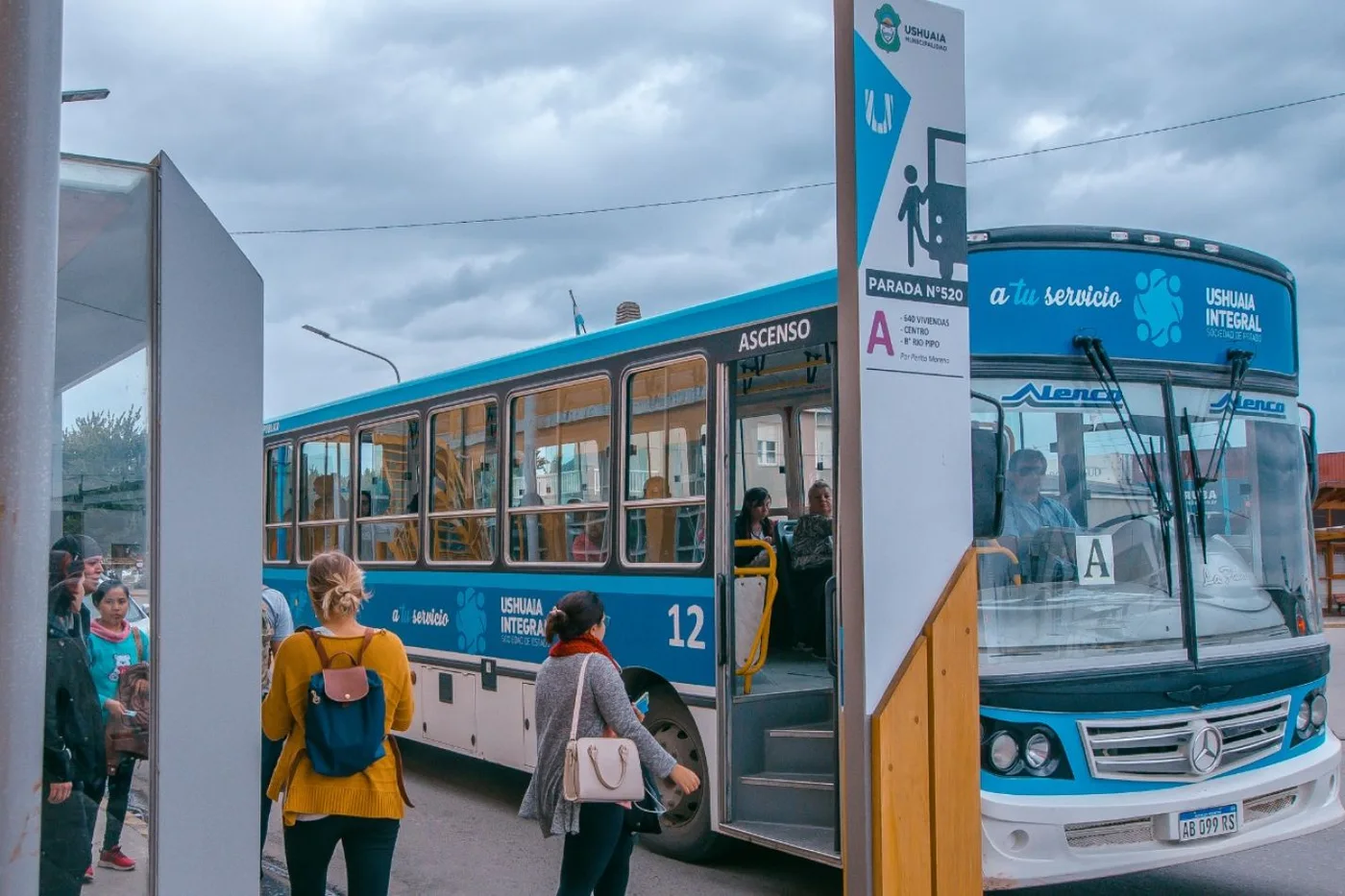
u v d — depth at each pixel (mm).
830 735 6242
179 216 3957
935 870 3932
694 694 6766
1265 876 6762
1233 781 5539
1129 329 5766
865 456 3836
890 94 3959
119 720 3826
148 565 3834
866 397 3844
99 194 3873
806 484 8664
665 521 7113
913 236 3992
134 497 3850
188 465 3953
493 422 8961
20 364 2865
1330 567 24188
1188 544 5719
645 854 7281
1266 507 6113
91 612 3863
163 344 3869
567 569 7961
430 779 9953
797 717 6855
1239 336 6121
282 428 12695
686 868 6977
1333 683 14453
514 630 8484
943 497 4035
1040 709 5215
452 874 6996
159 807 3775
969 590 4051
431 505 9719
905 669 3881
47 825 3785
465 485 9266
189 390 3971
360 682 4375
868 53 3908
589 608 4840
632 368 7469
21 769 2818
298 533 12211
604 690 4684
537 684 4840
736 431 7641
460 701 9109
